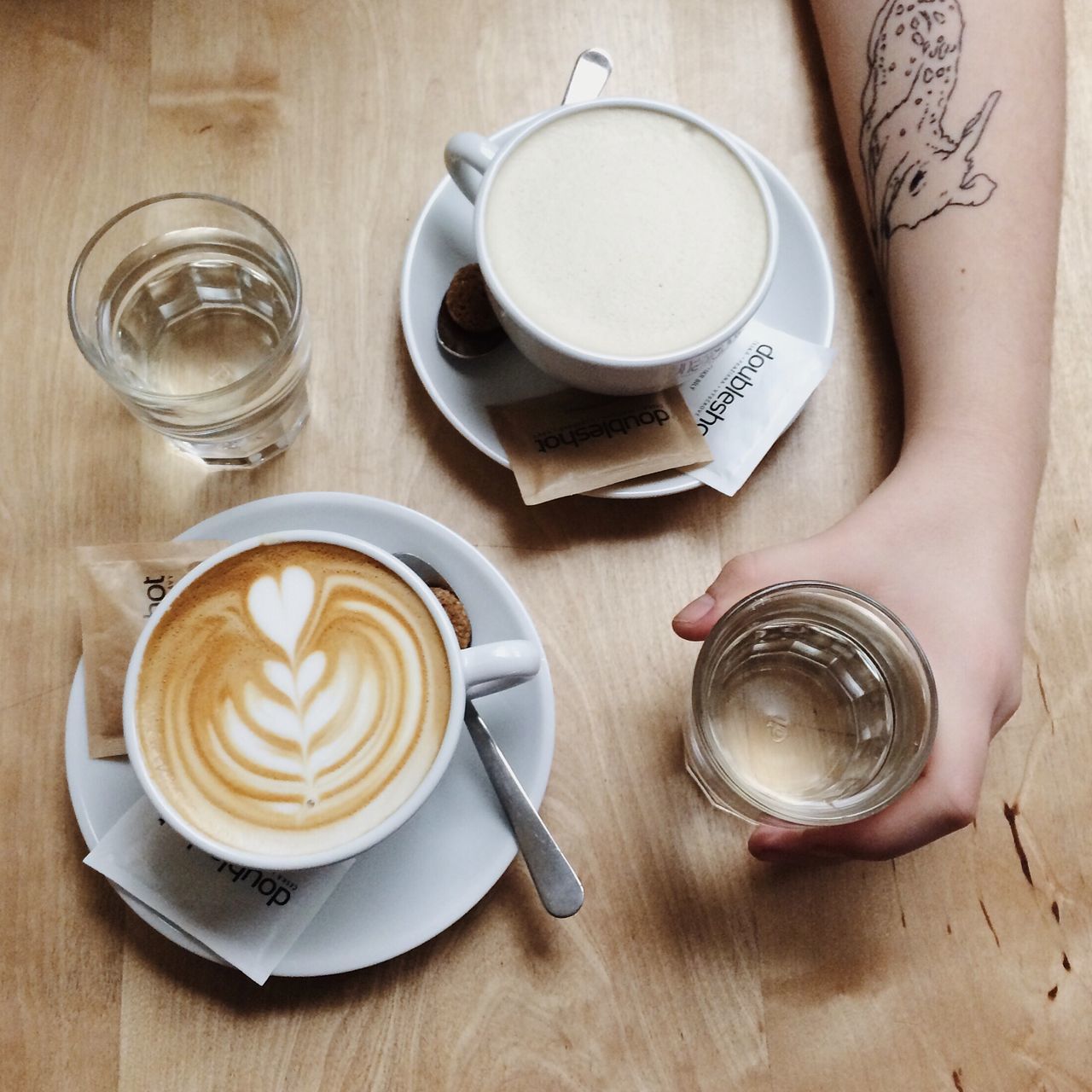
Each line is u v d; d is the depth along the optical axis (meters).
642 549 0.66
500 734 0.59
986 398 0.61
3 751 0.61
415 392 0.67
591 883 0.62
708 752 0.51
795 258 0.66
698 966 0.61
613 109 0.62
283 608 0.55
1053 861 0.62
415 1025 0.60
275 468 0.66
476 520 0.66
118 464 0.65
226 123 0.69
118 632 0.57
